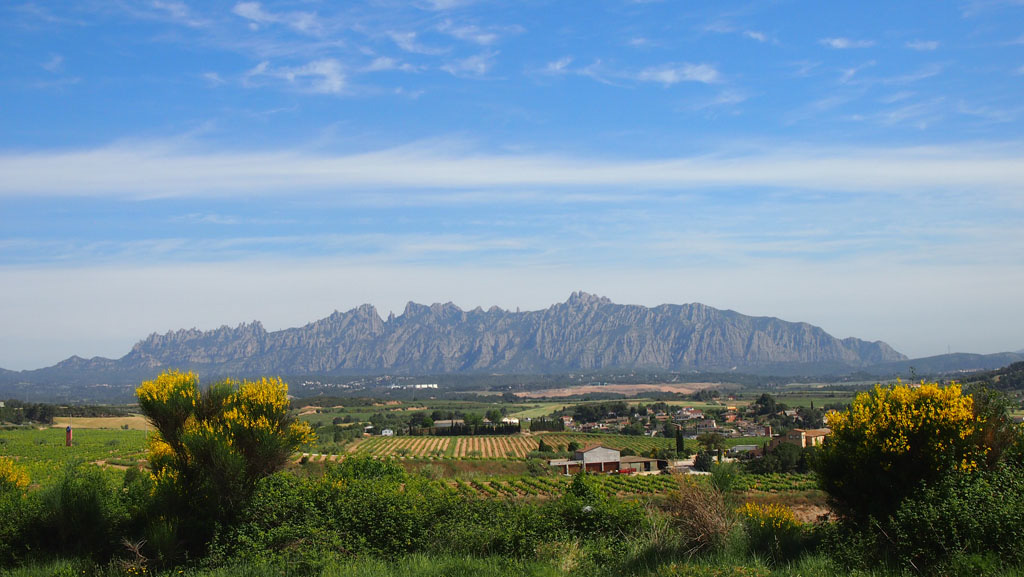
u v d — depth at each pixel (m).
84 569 14.73
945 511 10.62
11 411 124.88
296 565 13.67
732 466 15.37
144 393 16.98
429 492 19.36
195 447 15.94
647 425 170.38
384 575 12.53
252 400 17.03
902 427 13.02
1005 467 11.72
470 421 177.50
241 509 16.11
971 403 13.09
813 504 36.81
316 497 17.08
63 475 18.36
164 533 15.10
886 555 10.85
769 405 176.00
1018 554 9.62
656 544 13.04
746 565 11.16
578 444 119.12
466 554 14.60
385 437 144.50
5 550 15.36
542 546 14.19
